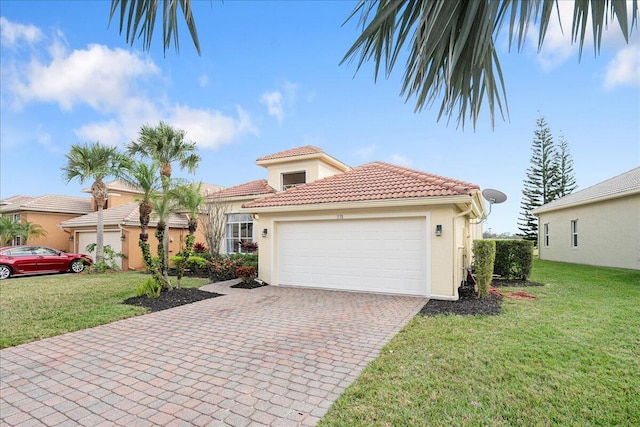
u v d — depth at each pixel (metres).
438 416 3.41
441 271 9.15
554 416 3.38
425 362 4.70
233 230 17.81
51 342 5.97
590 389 3.90
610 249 16.30
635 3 1.39
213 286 11.57
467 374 4.30
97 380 4.43
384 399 3.75
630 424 3.26
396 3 1.57
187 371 4.65
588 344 5.28
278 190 18.42
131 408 3.74
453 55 1.55
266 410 3.62
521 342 5.40
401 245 9.84
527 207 33.22
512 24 1.40
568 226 19.95
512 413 3.44
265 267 11.97
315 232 11.15
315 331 6.31
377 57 1.93
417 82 1.72
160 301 8.98
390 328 6.38
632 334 5.75
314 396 3.88
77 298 9.60
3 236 20.73
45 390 4.19
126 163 9.60
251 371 4.60
